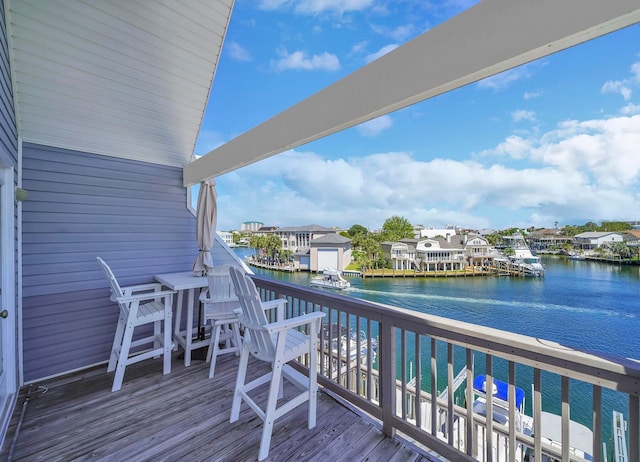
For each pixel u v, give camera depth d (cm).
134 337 342
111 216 332
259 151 264
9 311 233
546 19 112
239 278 198
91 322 314
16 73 242
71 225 305
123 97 294
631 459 112
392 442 191
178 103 323
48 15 223
